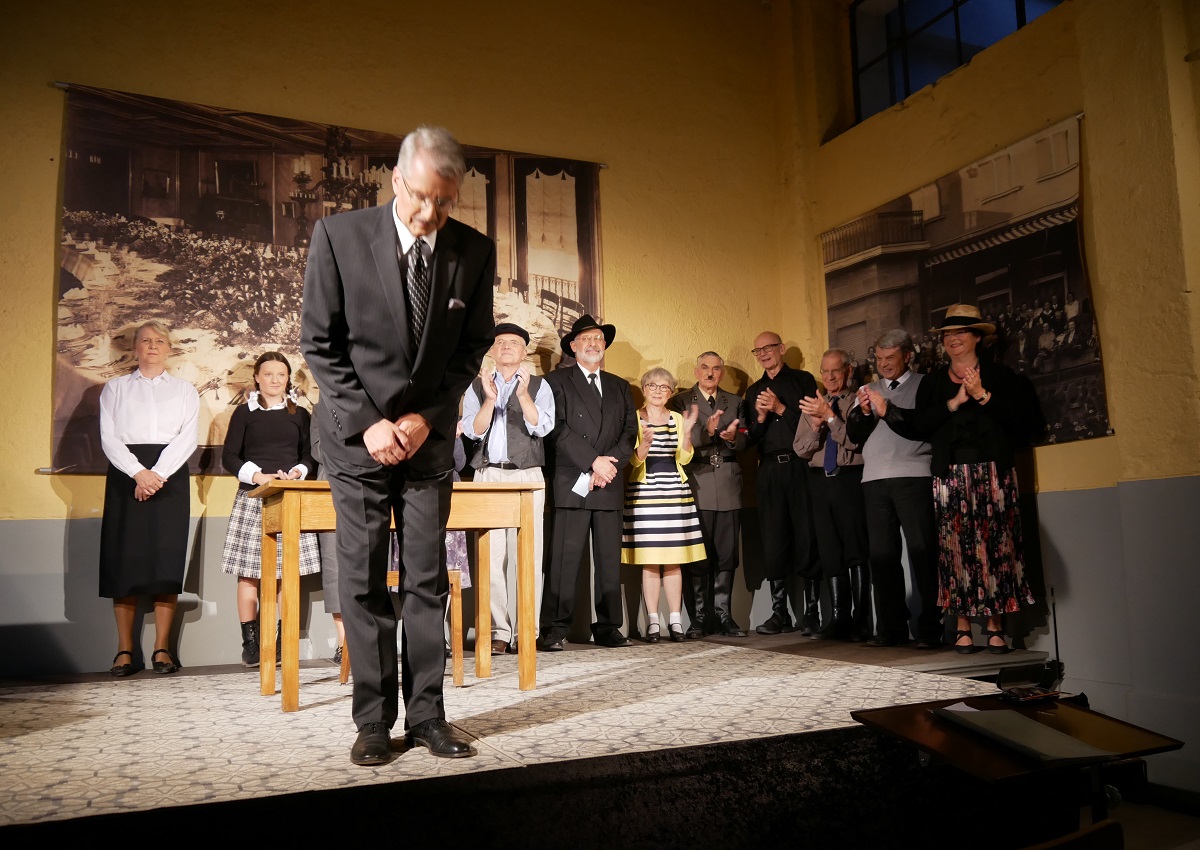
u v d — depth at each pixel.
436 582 1.97
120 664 3.63
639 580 4.75
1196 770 3.11
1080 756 1.60
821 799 2.02
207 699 2.79
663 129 5.25
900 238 4.73
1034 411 3.93
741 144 5.46
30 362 3.85
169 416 3.80
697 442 4.66
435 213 1.75
